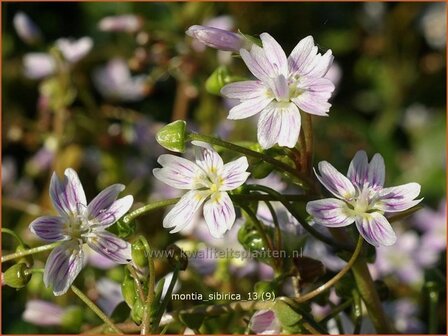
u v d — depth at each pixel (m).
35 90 0.28
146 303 0.13
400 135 0.30
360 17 0.31
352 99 0.31
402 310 0.20
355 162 0.13
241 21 0.28
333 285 0.14
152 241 0.20
